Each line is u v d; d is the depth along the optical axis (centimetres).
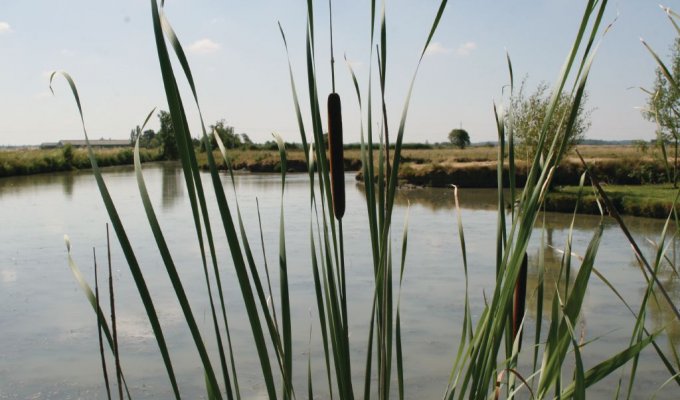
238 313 742
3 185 3188
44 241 1308
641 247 1152
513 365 112
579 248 1169
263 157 4888
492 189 2672
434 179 2828
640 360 562
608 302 775
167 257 80
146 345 634
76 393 511
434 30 87
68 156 5022
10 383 534
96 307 93
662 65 102
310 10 92
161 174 4128
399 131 92
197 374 552
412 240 1278
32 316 747
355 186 3002
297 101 97
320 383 525
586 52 80
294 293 825
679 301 761
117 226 78
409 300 789
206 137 79
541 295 118
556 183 2067
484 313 98
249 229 1457
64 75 77
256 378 540
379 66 93
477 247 1180
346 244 1224
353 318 710
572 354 575
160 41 73
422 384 505
